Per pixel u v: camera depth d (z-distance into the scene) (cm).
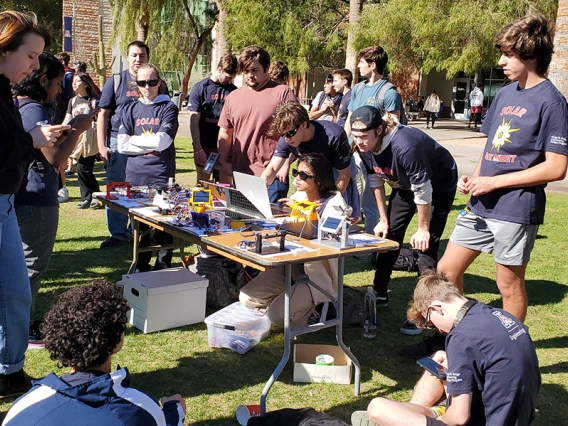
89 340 190
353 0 1847
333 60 2634
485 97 3400
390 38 2044
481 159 370
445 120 3300
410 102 3247
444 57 2030
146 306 433
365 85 602
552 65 1420
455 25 1911
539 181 334
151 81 532
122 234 658
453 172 458
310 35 2322
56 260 599
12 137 288
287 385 371
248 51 523
